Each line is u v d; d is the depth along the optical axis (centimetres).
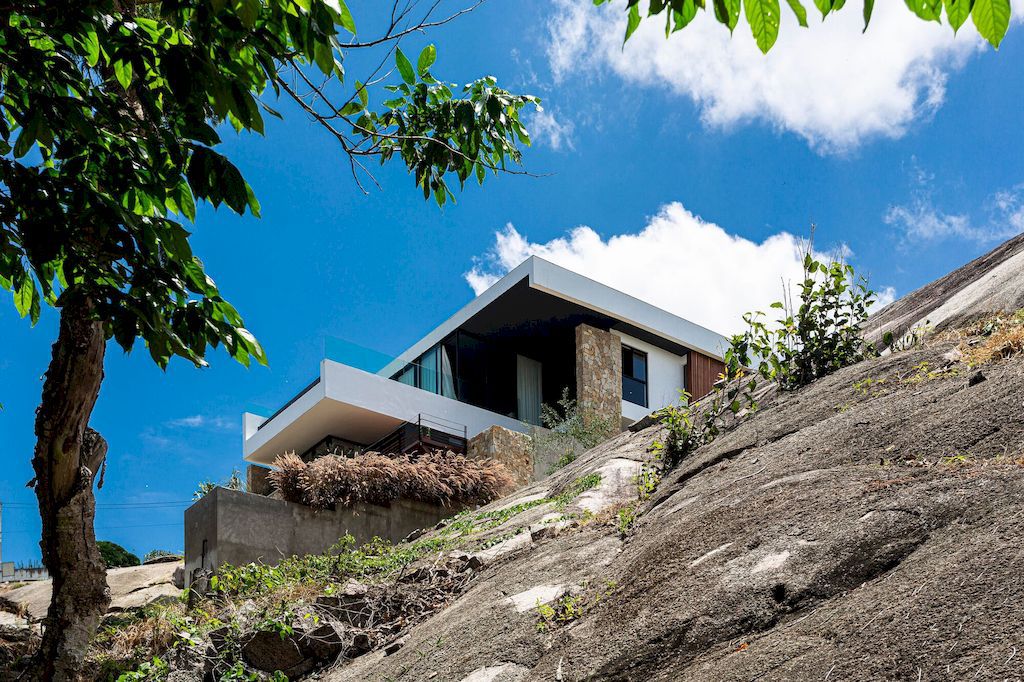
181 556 1705
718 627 457
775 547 494
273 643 774
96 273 457
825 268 927
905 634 367
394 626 776
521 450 2145
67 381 759
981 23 292
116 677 795
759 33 317
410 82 544
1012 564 373
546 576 687
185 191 473
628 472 987
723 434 879
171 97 442
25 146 445
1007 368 612
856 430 629
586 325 2370
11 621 1185
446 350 2466
